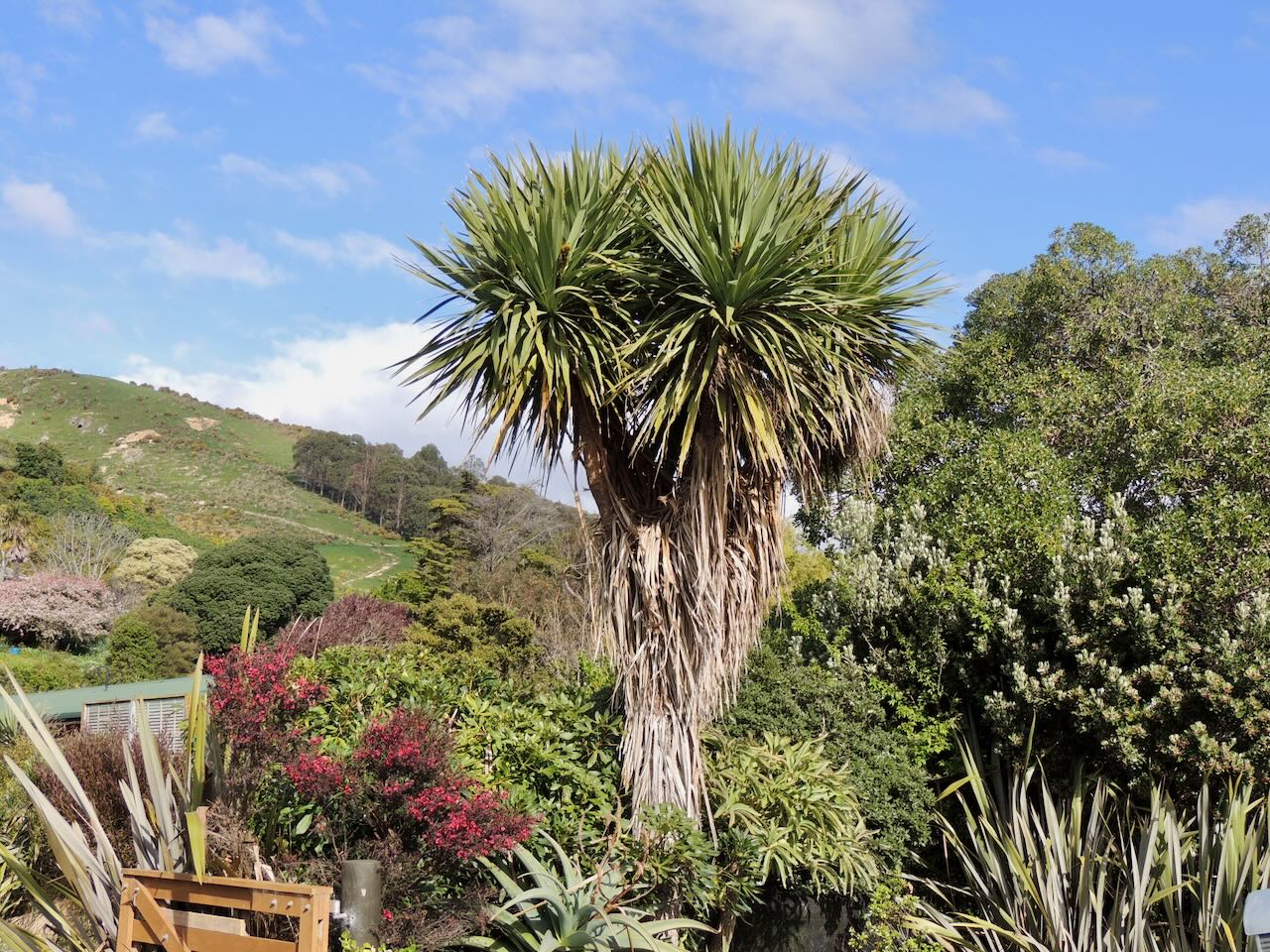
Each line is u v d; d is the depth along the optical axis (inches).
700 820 210.1
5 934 155.2
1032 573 312.0
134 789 183.8
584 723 219.9
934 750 295.6
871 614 323.3
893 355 223.0
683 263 191.3
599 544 214.5
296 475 2691.9
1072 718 282.4
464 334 202.7
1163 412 356.5
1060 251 481.7
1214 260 489.1
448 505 965.2
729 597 210.1
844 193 216.2
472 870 176.4
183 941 146.9
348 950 147.1
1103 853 251.8
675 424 210.1
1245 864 208.8
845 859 217.2
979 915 261.6
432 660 250.1
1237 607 261.9
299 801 180.1
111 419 2901.1
